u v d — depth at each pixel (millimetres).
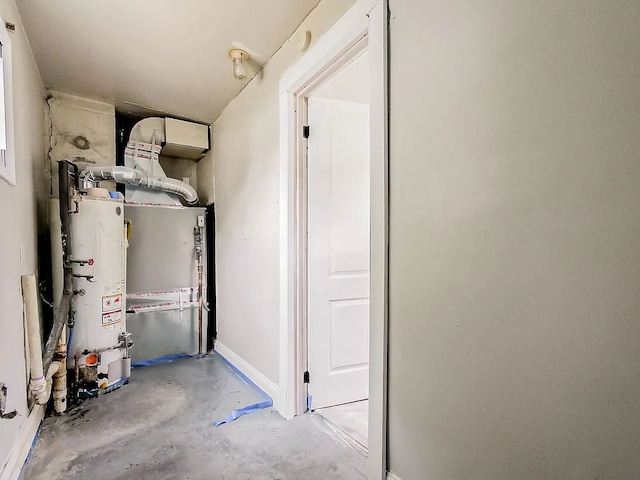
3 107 1489
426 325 1160
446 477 1087
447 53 1066
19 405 1545
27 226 1893
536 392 838
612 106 697
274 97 2201
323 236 2111
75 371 2193
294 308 2029
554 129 795
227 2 1704
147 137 3166
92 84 2604
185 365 2936
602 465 720
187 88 2678
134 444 1706
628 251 678
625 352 684
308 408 2080
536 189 834
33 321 1701
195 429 1856
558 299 793
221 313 3191
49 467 1518
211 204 3445
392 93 1288
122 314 2490
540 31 819
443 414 1098
